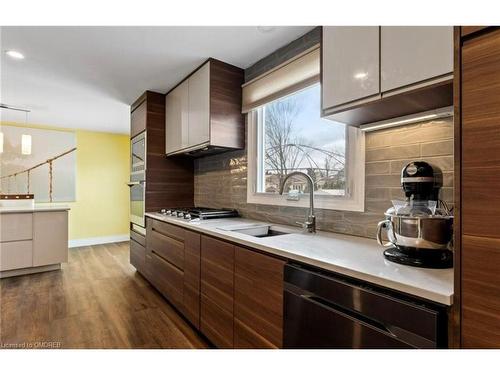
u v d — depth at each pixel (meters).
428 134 1.36
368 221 1.62
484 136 0.72
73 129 5.45
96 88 3.20
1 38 2.12
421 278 0.90
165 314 2.37
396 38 1.15
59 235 3.65
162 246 2.69
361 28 1.29
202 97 2.54
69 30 2.01
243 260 1.56
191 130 2.73
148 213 3.13
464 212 0.75
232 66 2.56
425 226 1.02
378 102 1.23
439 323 0.78
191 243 2.13
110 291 2.90
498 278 0.70
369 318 0.94
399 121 1.43
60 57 2.43
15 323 2.18
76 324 2.17
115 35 2.08
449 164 1.28
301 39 2.07
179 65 2.58
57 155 5.29
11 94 3.43
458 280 0.76
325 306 1.08
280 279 1.30
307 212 2.01
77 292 2.86
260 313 1.43
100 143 5.73
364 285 0.98
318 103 2.03
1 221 3.28
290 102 2.26
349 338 0.99
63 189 5.33
